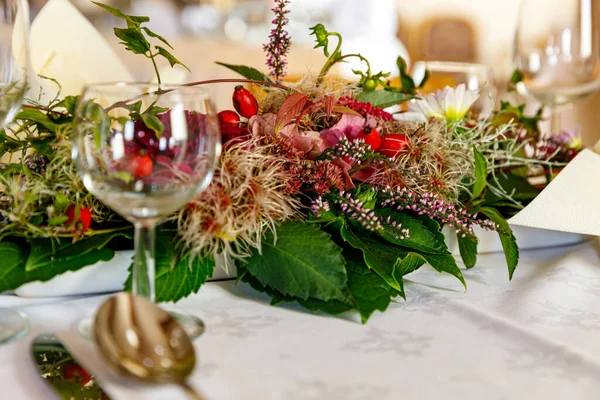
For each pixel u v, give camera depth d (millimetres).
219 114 710
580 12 1136
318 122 769
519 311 641
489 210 774
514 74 1222
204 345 538
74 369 490
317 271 619
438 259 689
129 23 717
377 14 2736
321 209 670
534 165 999
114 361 454
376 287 628
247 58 2395
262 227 653
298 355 527
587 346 558
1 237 619
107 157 504
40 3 2266
